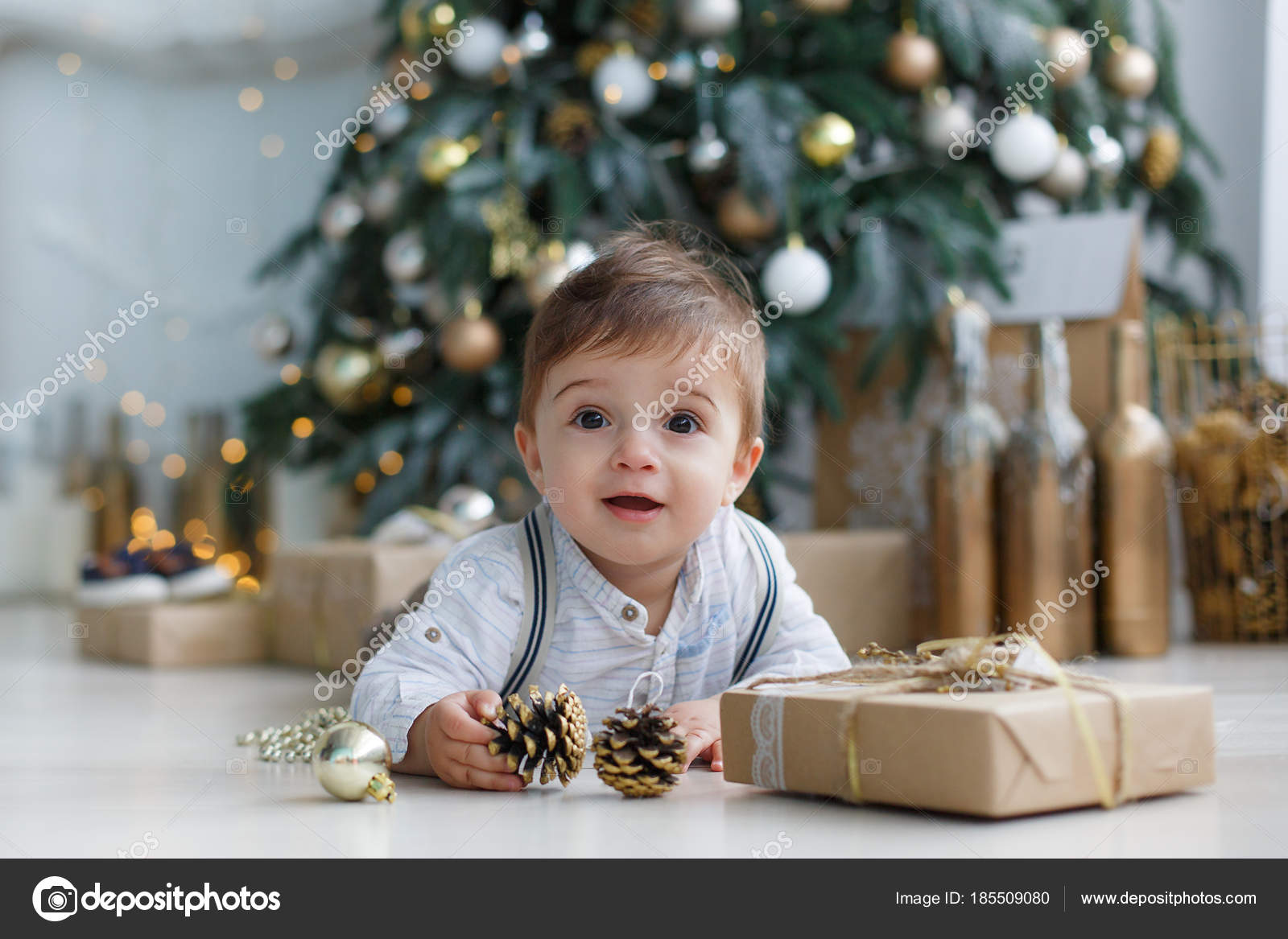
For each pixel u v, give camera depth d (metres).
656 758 0.77
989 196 2.11
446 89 2.10
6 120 3.66
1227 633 2.02
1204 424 2.05
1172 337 2.14
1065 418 1.76
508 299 2.15
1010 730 0.65
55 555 3.50
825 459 2.10
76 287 3.67
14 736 1.18
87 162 3.66
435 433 2.09
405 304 2.38
